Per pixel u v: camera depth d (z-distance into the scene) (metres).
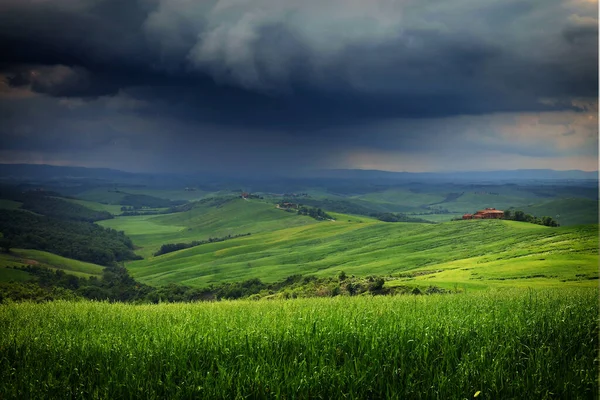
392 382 12.59
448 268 121.81
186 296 120.25
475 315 18.36
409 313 19.20
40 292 82.12
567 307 19.14
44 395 12.50
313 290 71.56
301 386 12.20
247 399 12.05
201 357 14.28
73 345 15.90
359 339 14.84
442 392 12.01
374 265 175.38
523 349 14.59
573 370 12.95
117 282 150.00
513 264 100.50
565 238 145.12
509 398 11.98
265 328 16.38
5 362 14.81
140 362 13.85
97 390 12.32
